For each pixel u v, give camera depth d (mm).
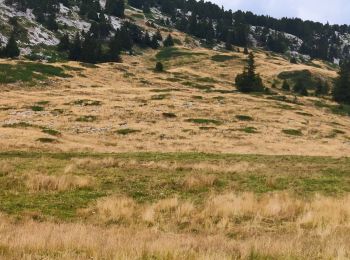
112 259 10453
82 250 11398
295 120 75875
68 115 66938
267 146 53969
